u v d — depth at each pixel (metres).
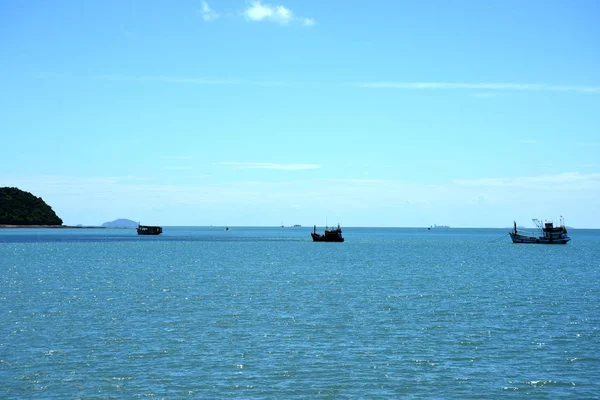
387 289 66.25
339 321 45.66
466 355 35.25
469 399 27.91
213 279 77.38
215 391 28.73
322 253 145.38
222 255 134.75
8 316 47.38
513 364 33.38
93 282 73.19
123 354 35.03
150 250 158.12
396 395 28.36
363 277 80.69
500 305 53.97
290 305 53.72
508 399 27.98
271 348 36.69
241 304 54.28
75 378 30.50
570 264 107.31
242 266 100.69
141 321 45.41
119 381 30.06
